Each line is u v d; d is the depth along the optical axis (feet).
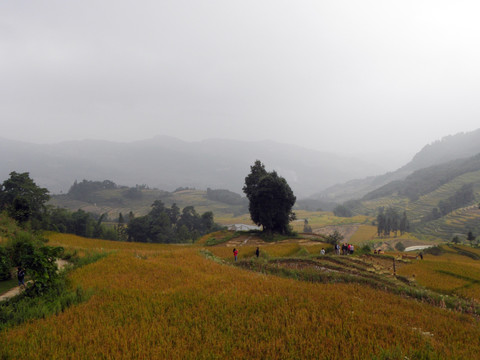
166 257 82.53
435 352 27.07
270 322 33.04
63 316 35.24
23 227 142.92
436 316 39.06
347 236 501.97
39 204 233.96
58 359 25.75
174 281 51.80
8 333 30.94
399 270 98.58
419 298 53.52
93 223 398.83
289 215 218.18
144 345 27.30
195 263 70.79
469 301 59.00
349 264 91.15
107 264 65.51
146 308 37.19
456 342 30.48
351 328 31.55
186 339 29.17
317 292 45.68
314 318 33.81
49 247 46.19
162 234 408.26
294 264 89.15
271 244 175.83
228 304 38.50
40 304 38.91
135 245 172.86
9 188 219.82
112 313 35.91
